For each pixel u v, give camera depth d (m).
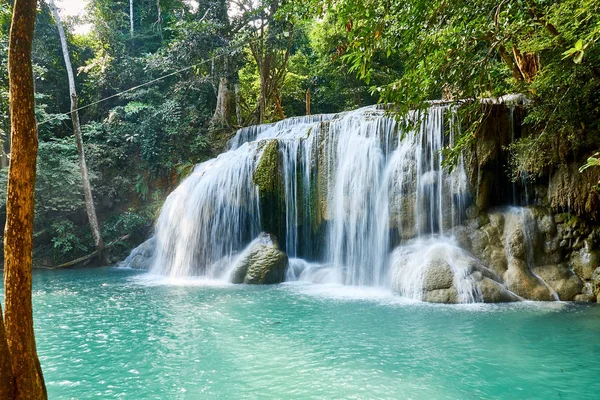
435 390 4.20
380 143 11.12
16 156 2.37
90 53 24.16
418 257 9.12
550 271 8.72
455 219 9.77
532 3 6.17
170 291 9.94
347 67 22.08
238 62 21.28
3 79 16.05
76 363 5.11
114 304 8.48
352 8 4.57
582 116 8.03
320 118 15.52
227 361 5.09
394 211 10.44
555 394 4.11
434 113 10.21
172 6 24.47
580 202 8.76
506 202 10.09
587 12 5.21
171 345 5.74
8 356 2.15
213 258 12.75
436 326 6.47
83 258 16.62
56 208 16.67
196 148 18.86
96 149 18.89
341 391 4.18
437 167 10.10
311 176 12.24
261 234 12.16
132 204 19.05
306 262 12.13
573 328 6.29
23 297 2.32
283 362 5.02
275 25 19.30
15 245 2.32
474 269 8.48
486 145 9.59
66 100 23.30
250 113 22.42
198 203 13.31
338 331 6.27
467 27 5.08
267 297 8.95
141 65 22.05
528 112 9.22
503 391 4.18
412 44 5.75
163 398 4.12
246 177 12.70
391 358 5.11
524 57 9.77
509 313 7.20
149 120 19.00
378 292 9.45
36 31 21.31
